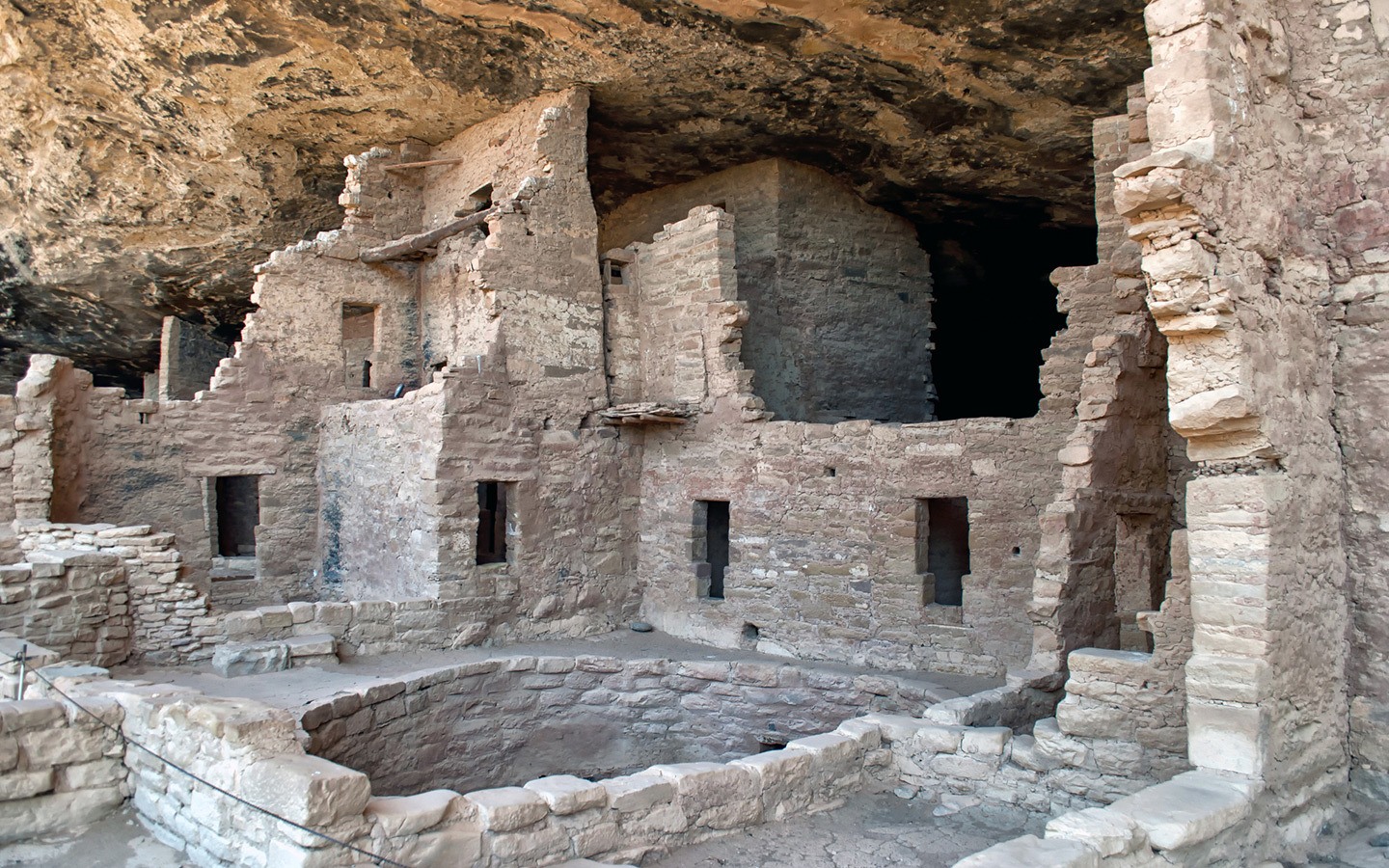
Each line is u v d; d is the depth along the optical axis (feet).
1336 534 20.13
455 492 40.50
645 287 46.96
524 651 40.11
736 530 42.47
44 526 35.88
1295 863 17.95
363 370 57.57
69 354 64.90
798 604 40.47
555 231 44.01
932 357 66.33
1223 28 18.35
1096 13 31.65
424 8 37.01
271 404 48.08
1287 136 20.31
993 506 35.88
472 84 43.34
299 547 48.80
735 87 40.75
